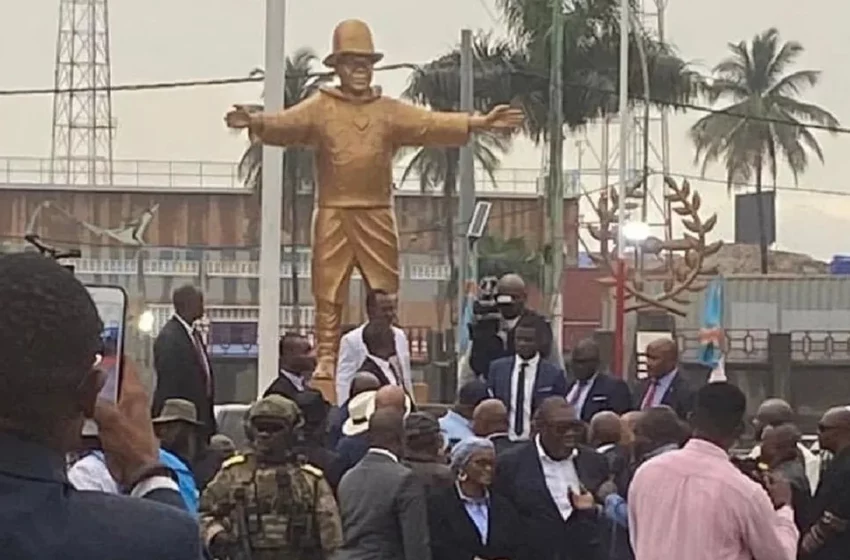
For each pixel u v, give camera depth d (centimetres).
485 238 5462
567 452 1096
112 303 484
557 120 4422
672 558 776
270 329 1847
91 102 6900
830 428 1102
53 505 302
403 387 1395
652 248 3017
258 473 903
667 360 1362
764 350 5491
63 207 6525
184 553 308
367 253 1705
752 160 7100
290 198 5759
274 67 1881
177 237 6594
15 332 303
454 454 1090
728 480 779
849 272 7169
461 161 3553
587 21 4634
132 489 411
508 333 1498
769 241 7206
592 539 1089
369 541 995
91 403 314
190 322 1312
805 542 1025
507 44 4697
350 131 1694
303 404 1145
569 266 5762
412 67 4562
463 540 1052
